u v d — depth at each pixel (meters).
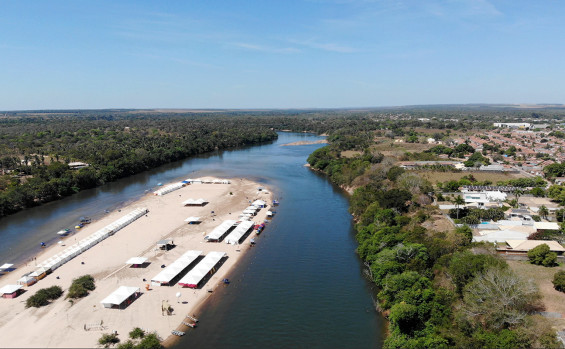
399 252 92.12
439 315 69.94
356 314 81.12
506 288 68.31
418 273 84.25
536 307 69.44
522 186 165.38
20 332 73.25
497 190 157.00
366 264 103.81
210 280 96.38
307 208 162.25
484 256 79.12
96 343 70.12
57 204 171.75
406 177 159.25
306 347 70.69
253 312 82.00
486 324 66.44
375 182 172.75
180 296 88.12
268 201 174.50
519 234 101.94
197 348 70.38
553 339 58.19
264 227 137.12
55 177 195.00
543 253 88.25
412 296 73.50
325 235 128.50
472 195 141.62
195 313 81.50
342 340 72.69
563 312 67.50
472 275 75.00
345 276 98.38
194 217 144.62
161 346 70.56
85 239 121.19
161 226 138.12
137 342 70.19
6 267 101.06
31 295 87.12
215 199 179.00
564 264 88.25
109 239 124.56
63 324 76.00
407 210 134.50
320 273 100.19
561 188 143.25
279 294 89.50
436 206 132.38
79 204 171.38
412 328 70.62
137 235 128.50
